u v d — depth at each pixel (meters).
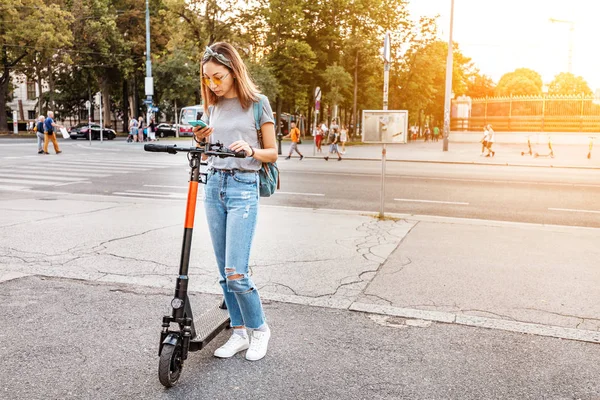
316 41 43.59
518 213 9.41
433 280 4.96
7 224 7.24
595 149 34.12
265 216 8.23
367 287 4.74
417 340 3.63
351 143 39.03
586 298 4.50
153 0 48.62
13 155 21.44
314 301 4.38
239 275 3.18
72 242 6.25
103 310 4.09
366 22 43.03
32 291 4.50
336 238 6.70
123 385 2.96
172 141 38.31
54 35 38.78
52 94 45.25
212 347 3.49
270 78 35.88
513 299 4.46
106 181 13.17
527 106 40.19
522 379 3.09
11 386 2.91
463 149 33.84
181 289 3.00
